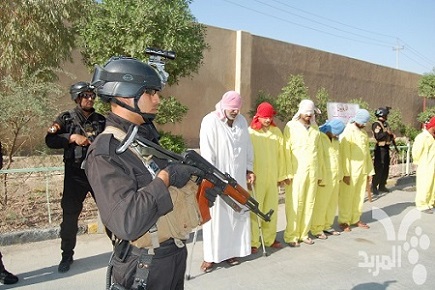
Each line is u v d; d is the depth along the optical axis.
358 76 20.72
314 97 18.62
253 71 16.17
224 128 4.25
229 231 4.32
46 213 5.66
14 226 5.15
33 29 6.95
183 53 7.19
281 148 4.90
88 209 6.00
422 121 22.91
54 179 6.71
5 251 4.59
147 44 6.69
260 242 4.98
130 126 1.76
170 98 7.83
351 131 5.77
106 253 4.60
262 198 4.79
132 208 1.59
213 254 4.22
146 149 1.82
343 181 5.74
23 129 5.80
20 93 5.52
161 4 6.90
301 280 4.07
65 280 3.88
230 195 2.22
